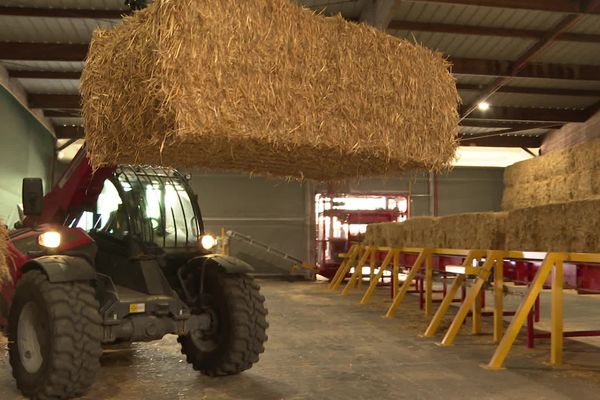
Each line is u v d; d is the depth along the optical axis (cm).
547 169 1032
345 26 305
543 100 1115
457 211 1420
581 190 931
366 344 515
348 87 302
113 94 296
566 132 1234
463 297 661
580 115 1166
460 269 535
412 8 757
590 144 908
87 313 340
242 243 1317
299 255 1336
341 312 730
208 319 405
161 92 251
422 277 740
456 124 346
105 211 444
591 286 430
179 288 432
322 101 292
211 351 400
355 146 301
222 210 1323
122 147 301
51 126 1178
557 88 1058
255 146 292
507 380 388
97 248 409
